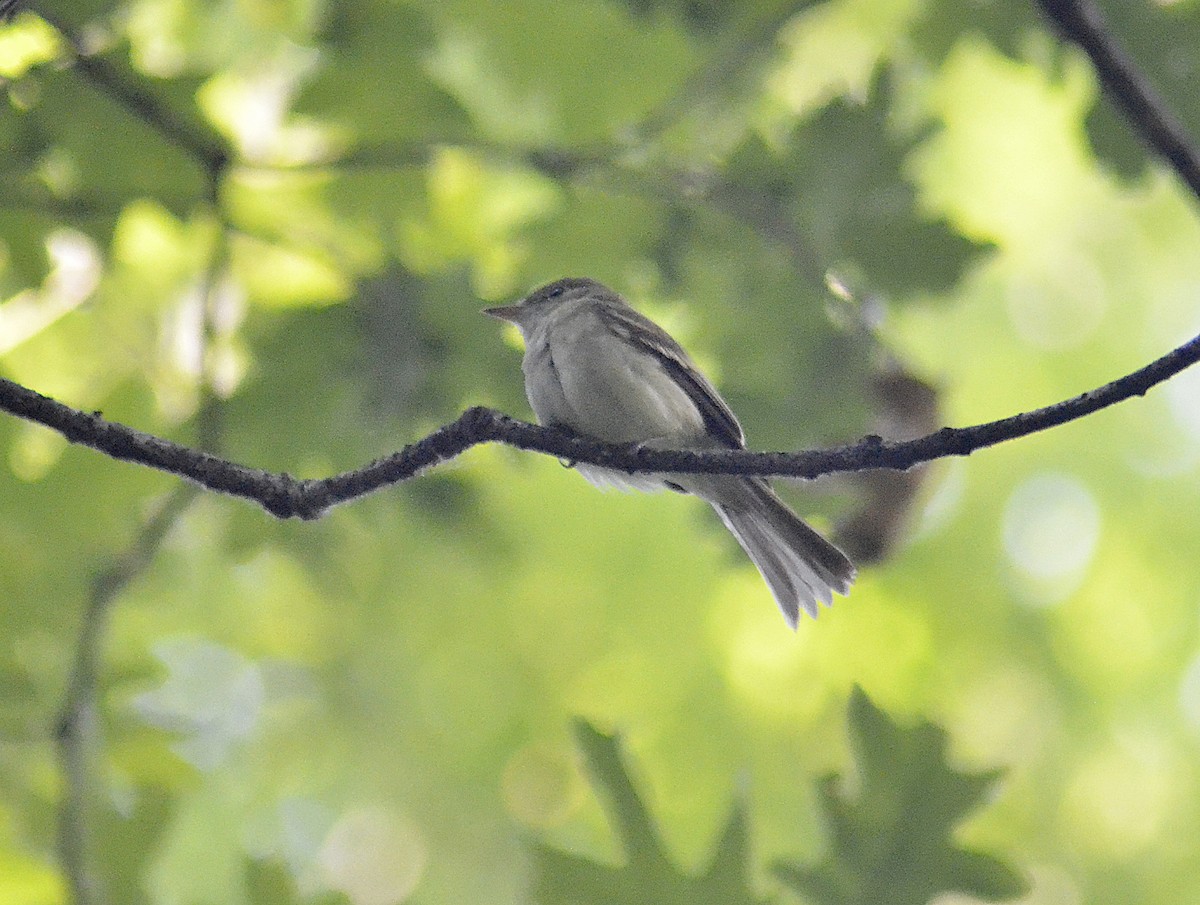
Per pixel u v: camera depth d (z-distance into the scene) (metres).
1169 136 8.85
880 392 12.07
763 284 12.08
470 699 16.41
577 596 16.33
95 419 7.02
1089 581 17.34
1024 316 17.88
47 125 10.32
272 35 13.07
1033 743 16.58
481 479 13.72
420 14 10.99
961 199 17.22
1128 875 16.06
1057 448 17.69
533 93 12.38
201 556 15.42
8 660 11.51
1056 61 11.99
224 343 12.95
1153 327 18.09
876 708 7.96
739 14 11.43
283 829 16.22
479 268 12.55
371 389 11.80
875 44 14.76
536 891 7.79
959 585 17.02
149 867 10.70
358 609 16.20
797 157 11.39
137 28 12.66
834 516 11.24
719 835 7.84
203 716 15.84
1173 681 17.05
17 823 11.38
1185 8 11.49
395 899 15.80
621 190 11.66
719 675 15.99
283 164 10.74
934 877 7.82
